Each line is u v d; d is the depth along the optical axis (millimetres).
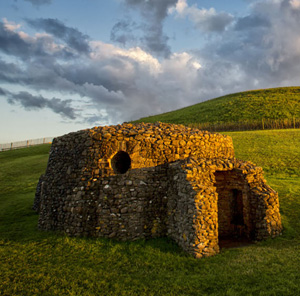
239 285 6797
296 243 9750
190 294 6570
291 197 16031
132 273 7793
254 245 10016
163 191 11016
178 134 11680
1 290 6836
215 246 9133
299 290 6270
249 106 67188
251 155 32000
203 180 9930
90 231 10516
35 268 8031
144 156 10992
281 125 51219
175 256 8781
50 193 12711
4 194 24625
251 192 10969
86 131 11773
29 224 14023
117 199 10594
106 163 10992
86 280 7297
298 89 80375
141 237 10336
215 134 13125
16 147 61844
